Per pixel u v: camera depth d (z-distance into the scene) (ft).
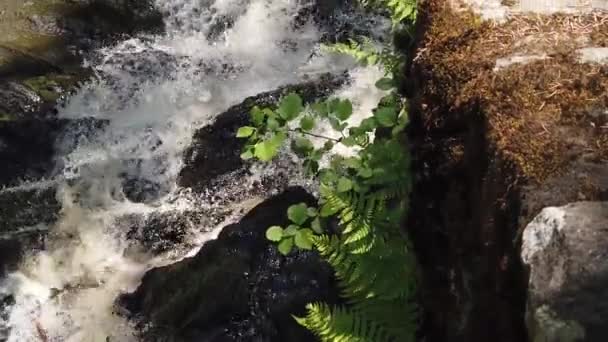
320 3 21.47
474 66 11.12
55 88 19.86
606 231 8.03
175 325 15.07
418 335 11.34
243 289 14.47
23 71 20.11
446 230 10.64
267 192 17.34
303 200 15.90
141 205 18.20
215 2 22.04
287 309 13.88
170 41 21.56
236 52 21.12
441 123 11.07
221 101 19.69
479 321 9.55
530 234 8.38
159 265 16.93
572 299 7.68
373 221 11.59
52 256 17.62
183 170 18.51
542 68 10.78
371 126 12.39
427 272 11.16
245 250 14.88
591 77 10.53
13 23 21.39
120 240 17.71
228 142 18.57
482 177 9.90
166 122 19.34
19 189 18.66
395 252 11.46
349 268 11.64
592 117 9.93
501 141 9.73
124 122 19.48
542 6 12.29
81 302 16.66
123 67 20.56
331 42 20.84
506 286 8.82
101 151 19.16
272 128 12.60
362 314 11.32
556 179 9.07
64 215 18.28
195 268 15.28
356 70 19.11
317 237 11.92
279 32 21.36
